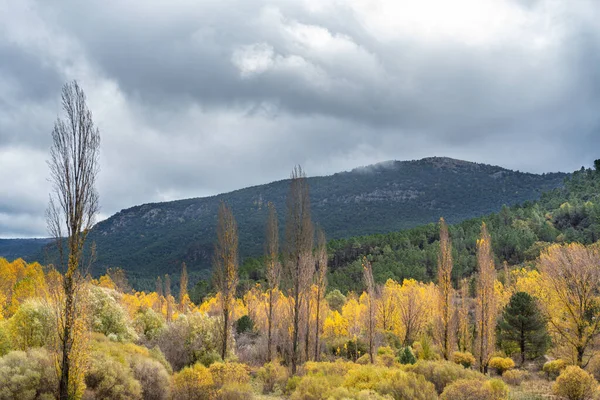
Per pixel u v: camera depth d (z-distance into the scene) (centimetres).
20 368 1406
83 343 1306
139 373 1698
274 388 2030
